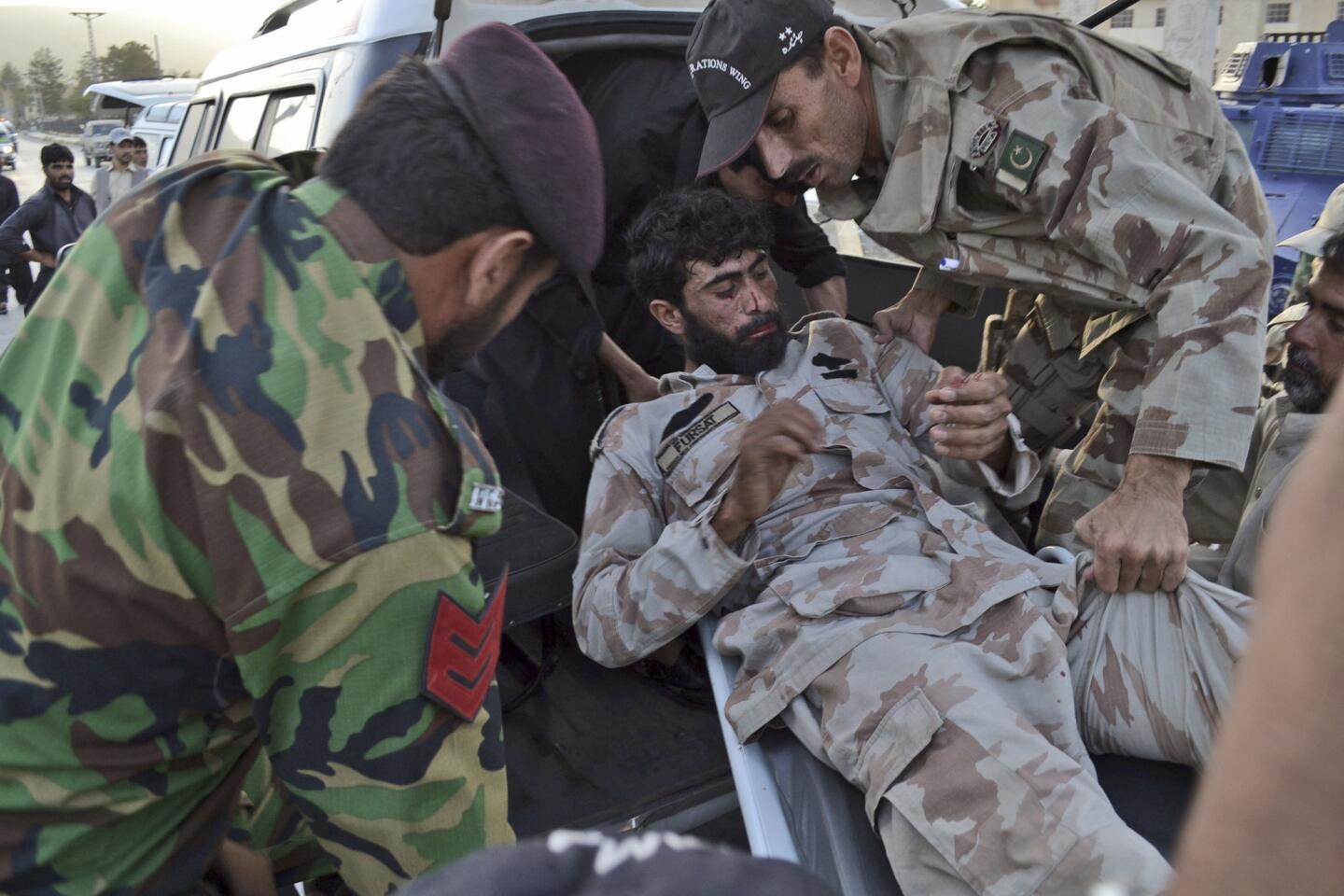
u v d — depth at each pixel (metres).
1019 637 1.53
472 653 0.92
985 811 1.31
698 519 1.60
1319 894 0.31
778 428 1.51
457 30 2.05
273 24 3.08
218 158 1.00
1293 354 1.79
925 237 1.74
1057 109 1.59
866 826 1.49
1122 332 1.83
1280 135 4.90
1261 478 1.84
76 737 0.91
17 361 0.95
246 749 1.06
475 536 0.92
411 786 0.92
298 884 1.48
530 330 2.09
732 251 1.84
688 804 1.70
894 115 1.72
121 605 0.87
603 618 1.64
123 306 0.91
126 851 0.98
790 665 1.54
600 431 1.88
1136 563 1.52
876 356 2.00
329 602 0.85
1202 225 1.55
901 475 1.82
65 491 0.87
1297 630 0.32
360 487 0.85
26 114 107.50
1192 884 0.34
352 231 0.91
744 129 1.70
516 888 0.36
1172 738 1.50
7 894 0.94
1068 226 1.59
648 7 2.28
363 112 0.95
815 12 1.66
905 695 1.43
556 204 0.93
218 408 0.84
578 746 1.78
